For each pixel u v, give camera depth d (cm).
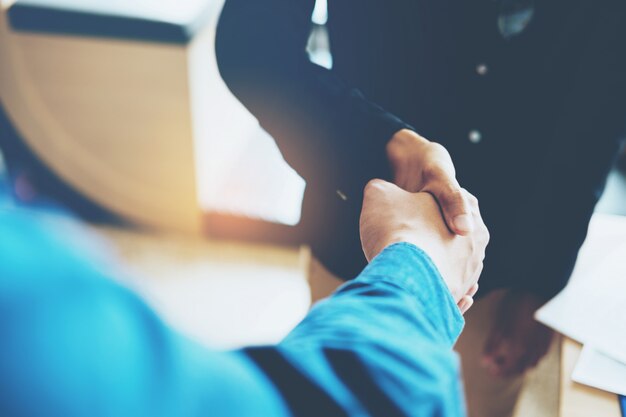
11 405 14
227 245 227
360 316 27
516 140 79
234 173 234
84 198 221
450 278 42
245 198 223
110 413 15
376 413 23
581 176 76
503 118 79
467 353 86
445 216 45
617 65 71
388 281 32
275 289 208
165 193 216
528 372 87
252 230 223
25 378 14
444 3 73
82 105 197
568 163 76
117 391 15
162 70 185
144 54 182
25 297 14
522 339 83
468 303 47
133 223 228
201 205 221
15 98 197
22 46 186
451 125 81
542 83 75
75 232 16
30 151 207
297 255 222
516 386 87
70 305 14
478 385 88
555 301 71
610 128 74
